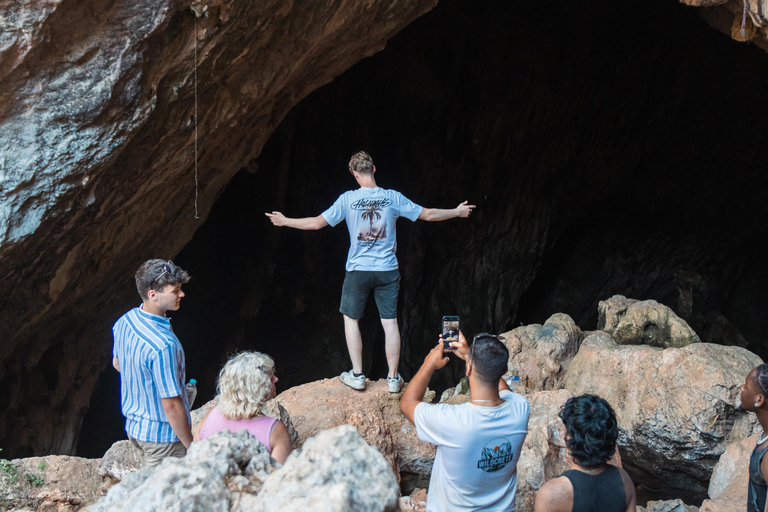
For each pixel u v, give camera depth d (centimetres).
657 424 432
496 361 211
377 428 400
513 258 1683
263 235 1392
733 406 404
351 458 136
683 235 1747
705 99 1517
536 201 1641
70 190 480
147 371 269
